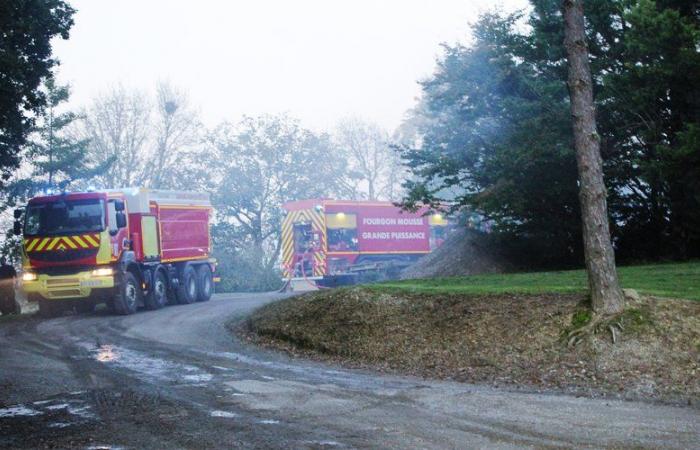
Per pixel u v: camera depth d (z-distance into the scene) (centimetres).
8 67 2002
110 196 2141
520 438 614
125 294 2055
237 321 1689
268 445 616
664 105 1792
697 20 1727
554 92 1897
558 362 934
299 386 902
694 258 1922
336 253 3009
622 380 852
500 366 962
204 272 2638
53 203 2017
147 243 2238
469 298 1208
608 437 611
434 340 1096
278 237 4525
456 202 2236
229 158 4466
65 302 2123
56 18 2262
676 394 789
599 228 1016
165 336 1508
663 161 1612
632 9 1633
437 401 785
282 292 3019
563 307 1059
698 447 575
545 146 1798
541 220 2030
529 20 2030
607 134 1898
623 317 967
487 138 2109
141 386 928
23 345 1420
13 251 2986
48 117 3158
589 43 1894
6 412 796
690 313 963
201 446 621
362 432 651
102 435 675
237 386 910
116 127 4247
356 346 1166
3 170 2566
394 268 3095
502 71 2077
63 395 884
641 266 1727
